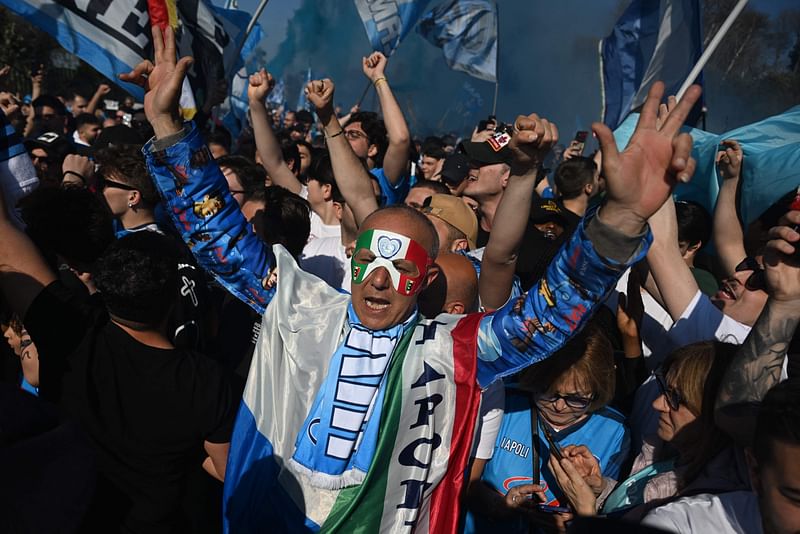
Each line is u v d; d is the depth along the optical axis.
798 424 1.35
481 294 2.59
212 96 5.14
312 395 2.00
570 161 4.26
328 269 3.91
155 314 2.17
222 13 6.15
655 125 1.65
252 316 3.34
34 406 1.17
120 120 10.38
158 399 2.14
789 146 3.34
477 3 9.27
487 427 2.25
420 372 1.96
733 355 1.98
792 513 1.39
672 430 2.07
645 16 5.36
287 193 3.71
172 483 2.20
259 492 1.99
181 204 2.17
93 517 2.09
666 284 2.73
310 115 11.59
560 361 2.29
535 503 2.36
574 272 1.79
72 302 2.20
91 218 2.77
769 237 1.73
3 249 2.12
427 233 2.01
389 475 1.91
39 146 4.73
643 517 1.85
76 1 4.37
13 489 1.06
